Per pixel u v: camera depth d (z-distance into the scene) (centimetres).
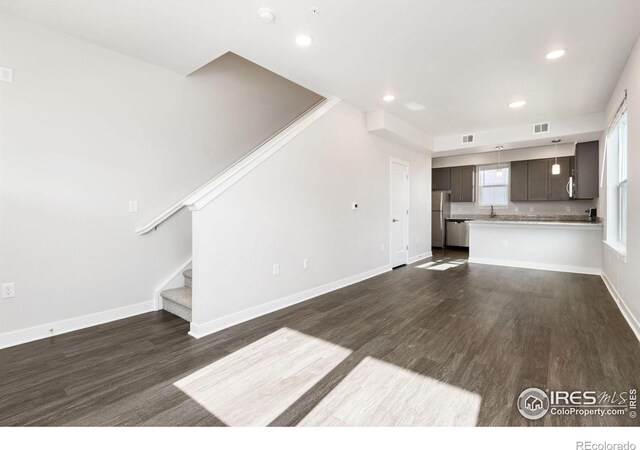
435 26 258
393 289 438
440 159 894
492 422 165
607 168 449
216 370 220
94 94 295
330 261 431
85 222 293
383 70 339
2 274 250
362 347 256
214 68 398
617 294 371
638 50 272
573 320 312
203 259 281
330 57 311
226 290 300
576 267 546
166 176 352
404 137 533
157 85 341
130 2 229
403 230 620
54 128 272
